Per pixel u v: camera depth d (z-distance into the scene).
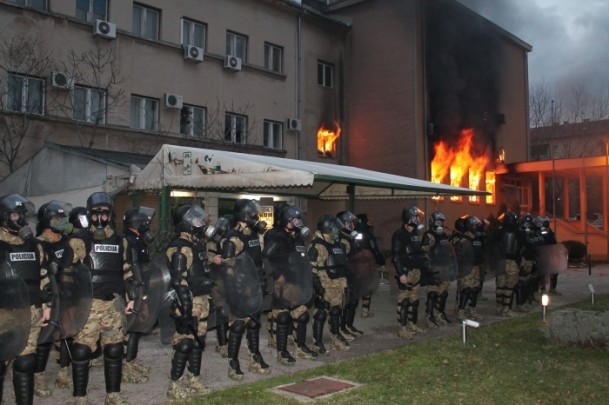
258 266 7.22
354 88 24.53
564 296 14.02
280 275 7.26
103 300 5.31
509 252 11.34
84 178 13.16
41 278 5.12
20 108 14.93
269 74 21.61
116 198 13.34
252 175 9.55
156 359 7.58
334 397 5.73
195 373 6.05
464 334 8.43
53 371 7.12
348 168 14.18
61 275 5.22
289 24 22.56
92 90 16.53
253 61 21.16
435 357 7.50
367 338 9.06
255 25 21.27
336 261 7.99
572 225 28.19
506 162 28.25
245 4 20.94
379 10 23.91
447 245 10.13
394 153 23.12
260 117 21.20
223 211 16.86
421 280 9.90
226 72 20.09
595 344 7.98
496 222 17.52
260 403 5.56
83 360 5.28
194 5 19.27
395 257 9.02
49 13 15.42
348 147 24.53
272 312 8.06
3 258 4.93
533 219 13.17
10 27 14.76
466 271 10.51
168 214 10.66
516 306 12.12
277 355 7.42
